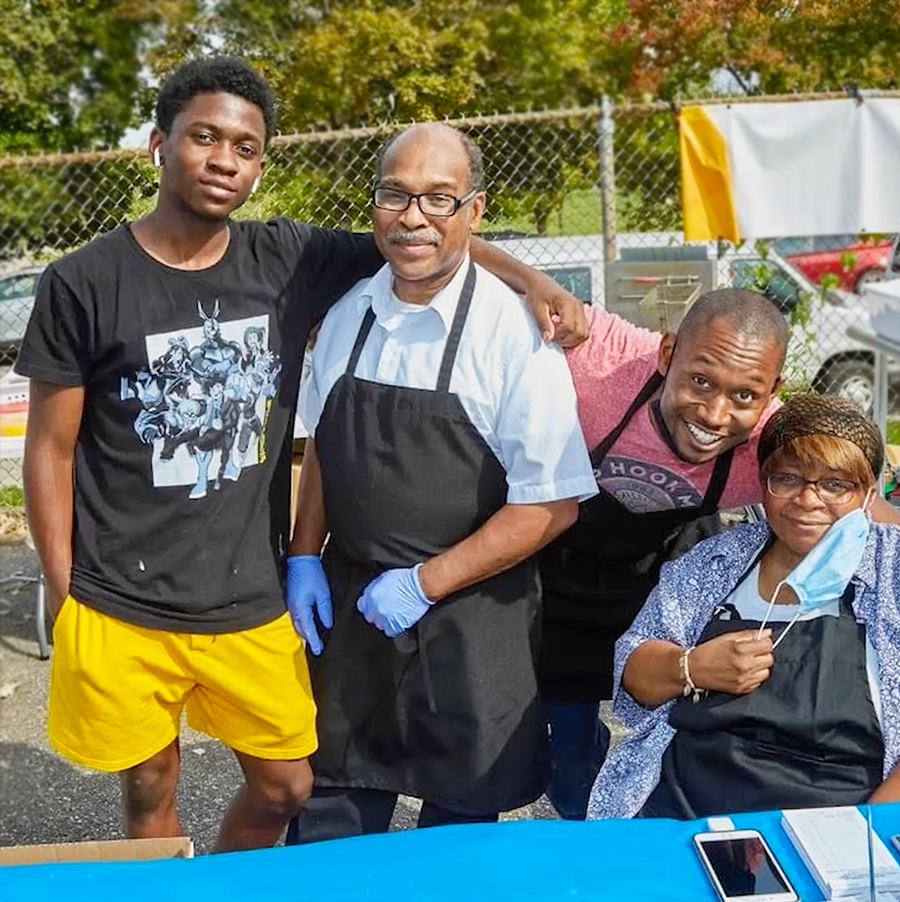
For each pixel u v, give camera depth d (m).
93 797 3.67
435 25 13.10
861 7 7.28
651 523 2.58
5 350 7.07
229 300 2.26
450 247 2.17
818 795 2.12
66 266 2.17
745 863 1.62
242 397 2.29
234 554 2.34
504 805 2.39
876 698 2.12
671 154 7.57
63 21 14.80
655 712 2.30
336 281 2.41
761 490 2.32
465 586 2.29
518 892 1.58
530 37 13.20
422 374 2.24
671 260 5.50
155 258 2.21
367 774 2.47
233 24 13.11
